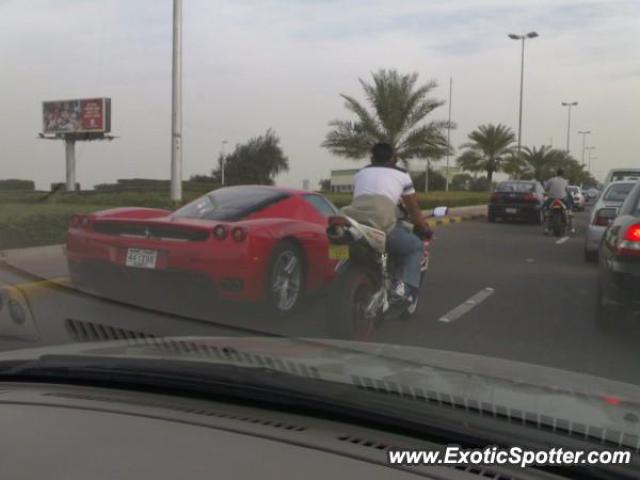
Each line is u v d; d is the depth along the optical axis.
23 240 10.12
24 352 3.01
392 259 5.84
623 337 6.04
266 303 5.78
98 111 34.44
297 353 3.02
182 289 5.66
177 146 17.16
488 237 16.52
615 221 6.31
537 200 21.50
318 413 2.32
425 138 28.80
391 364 2.90
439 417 2.19
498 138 44.69
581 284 9.07
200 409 2.41
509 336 6.03
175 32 16.83
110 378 2.65
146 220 5.87
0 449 2.10
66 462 2.00
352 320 5.38
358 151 29.34
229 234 5.60
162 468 1.94
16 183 22.14
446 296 8.02
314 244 6.37
